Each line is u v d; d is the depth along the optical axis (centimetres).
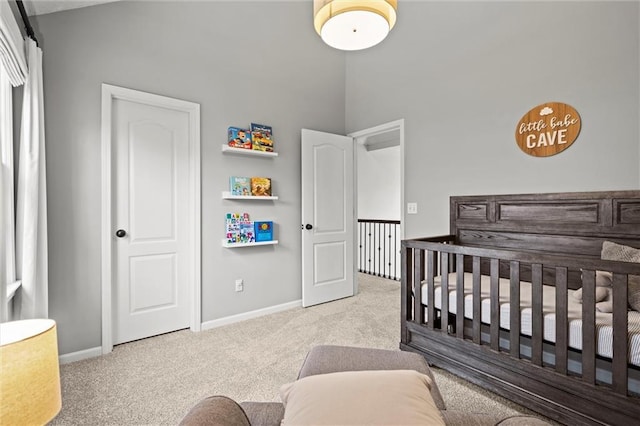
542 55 249
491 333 187
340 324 302
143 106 266
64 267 229
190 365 224
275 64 343
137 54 259
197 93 289
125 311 260
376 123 378
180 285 286
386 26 186
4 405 83
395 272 534
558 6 241
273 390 194
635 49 209
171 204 280
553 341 166
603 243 196
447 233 311
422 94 332
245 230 314
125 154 258
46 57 222
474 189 292
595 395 148
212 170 297
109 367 222
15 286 180
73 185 232
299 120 362
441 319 212
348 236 397
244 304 317
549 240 237
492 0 279
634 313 162
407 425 74
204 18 294
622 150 214
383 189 635
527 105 257
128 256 261
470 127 294
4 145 184
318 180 367
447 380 203
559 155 241
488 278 256
